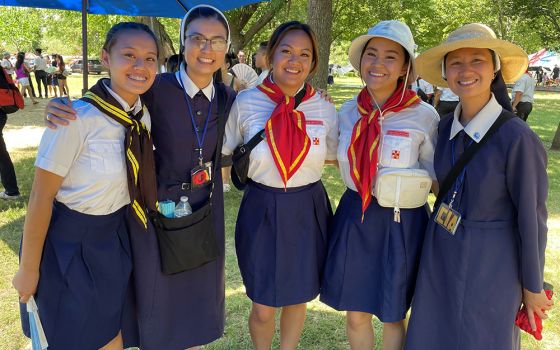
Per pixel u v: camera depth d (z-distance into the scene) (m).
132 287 2.16
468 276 1.87
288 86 2.24
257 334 2.50
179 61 2.15
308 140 2.19
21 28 26.25
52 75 16.11
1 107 4.84
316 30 8.23
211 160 2.19
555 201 5.63
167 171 2.10
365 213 2.20
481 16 22.36
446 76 1.95
